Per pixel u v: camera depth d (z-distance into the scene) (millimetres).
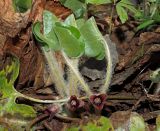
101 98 805
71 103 810
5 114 832
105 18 1004
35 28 827
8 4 900
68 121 835
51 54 841
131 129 808
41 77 884
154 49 927
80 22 875
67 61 827
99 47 835
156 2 940
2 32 888
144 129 810
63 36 820
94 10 998
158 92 903
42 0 893
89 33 837
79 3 946
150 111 880
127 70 917
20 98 860
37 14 897
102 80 889
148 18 932
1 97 837
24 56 881
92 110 826
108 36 927
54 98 856
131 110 843
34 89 885
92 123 806
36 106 855
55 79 840
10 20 893
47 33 841
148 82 918
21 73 883
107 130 799
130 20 992
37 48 871
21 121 833
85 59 873
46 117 838
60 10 911
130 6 945
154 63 929
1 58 871
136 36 975
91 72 888
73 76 833
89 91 822
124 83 908
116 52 917
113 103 870
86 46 835
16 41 881
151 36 933
